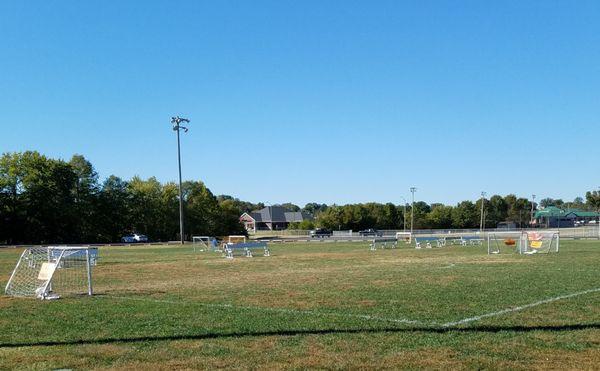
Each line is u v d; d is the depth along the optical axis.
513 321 10.02
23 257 16.33
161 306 12.52
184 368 7.04
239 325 9.91
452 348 7.91
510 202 143.75
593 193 143.50
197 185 101.50
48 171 80.44
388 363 7.11
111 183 90.00
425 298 13.23
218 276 20.44
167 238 94.06
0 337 9.23
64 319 10.89
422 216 121.50
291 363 7.17
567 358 7.28
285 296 13.98
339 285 16.34
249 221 155.62
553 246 40.75
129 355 7.74
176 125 64.00
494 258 29.06
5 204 76.19
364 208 116.56
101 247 57.12
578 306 11.79
